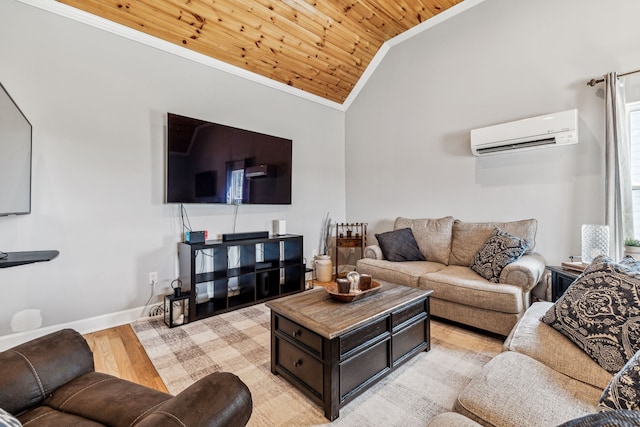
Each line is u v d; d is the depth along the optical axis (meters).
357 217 4.66
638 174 2.52
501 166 3.19
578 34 2.71
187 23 2.87
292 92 4.10
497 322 2.29
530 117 2.98
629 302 1.20
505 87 3.15
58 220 2.42
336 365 1.51
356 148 4.66
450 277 2.62
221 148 3.21
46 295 2.38
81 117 2.52
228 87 3.46
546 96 2.89
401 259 3.35
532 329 1.50
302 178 4.27
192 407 0.75
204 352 2.17
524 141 2.88
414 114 3.94
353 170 4.71
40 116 2.34
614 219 2.44
